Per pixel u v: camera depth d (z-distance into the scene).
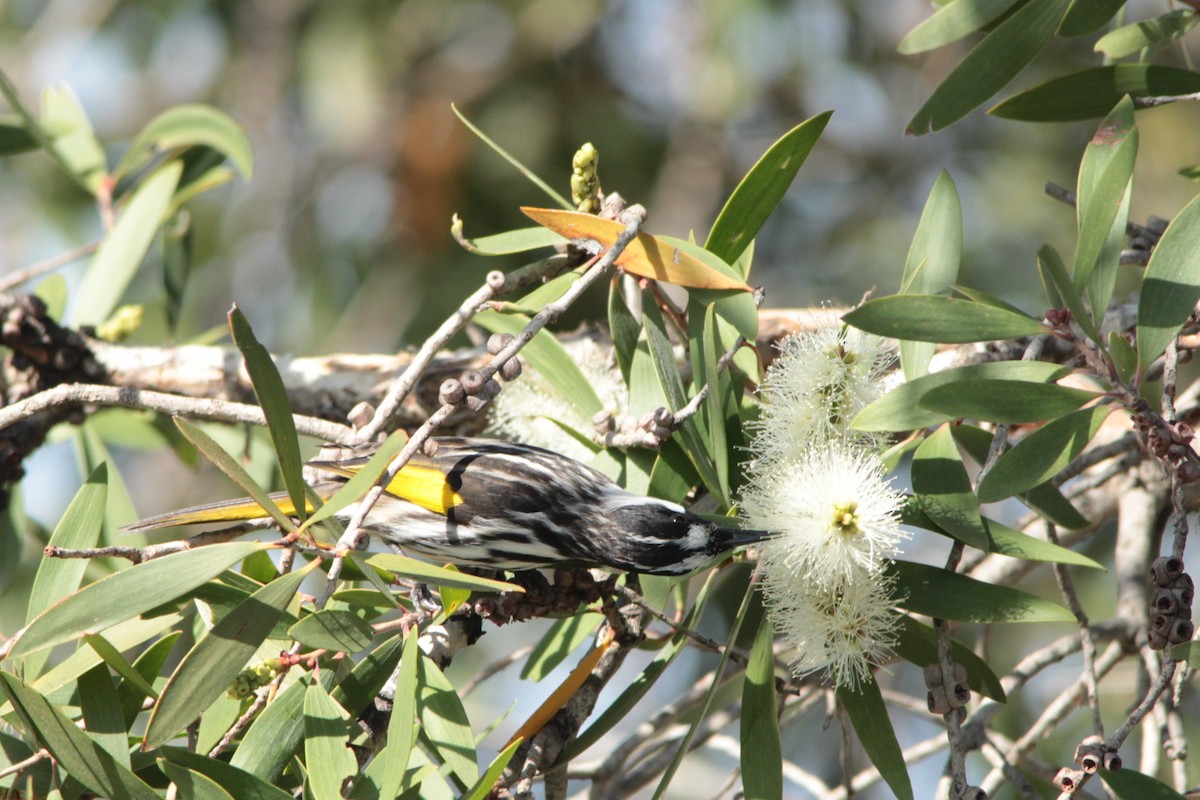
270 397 3.26
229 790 3.27
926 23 3.38
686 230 4.87
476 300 3.31
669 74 5.10
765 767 3.30
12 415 3.34
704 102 4.76
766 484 3.32
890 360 3.33
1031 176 4.91
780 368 3.33
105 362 3.52
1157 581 3.29
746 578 4.06
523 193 4.89
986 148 5.15
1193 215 3.29
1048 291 3.32
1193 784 3.56
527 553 3.37
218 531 3.35
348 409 3.51
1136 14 4.49
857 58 5.24
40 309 3.51
